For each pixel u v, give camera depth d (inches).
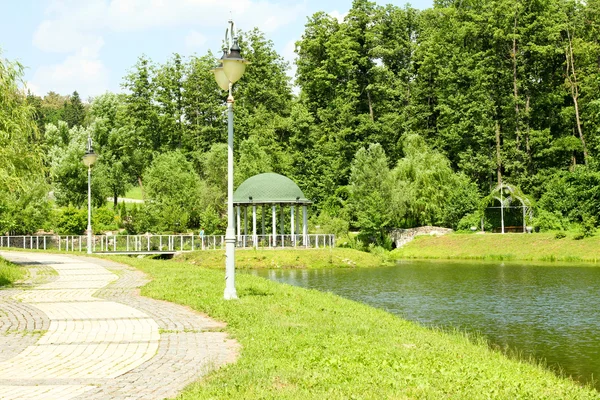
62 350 456.8
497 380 412.5
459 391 369.1
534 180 2913.4
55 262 1433.3
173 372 390.6
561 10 3073.3
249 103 3590.1
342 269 1925.4
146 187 2746.1
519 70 3034.0
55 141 3754.9
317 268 1971.0
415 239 2657.5
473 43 3184.1
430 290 1310.3
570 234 2310.5
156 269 1182.9
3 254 1808.6
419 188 2758.4
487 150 3085.6
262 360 413.7
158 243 2122.3
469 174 3078.2
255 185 2226.9
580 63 3016.7
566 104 3149.6
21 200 2381.9
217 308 637.3
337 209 2942.9
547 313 971.9
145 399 331.6
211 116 3528.5
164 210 2503.7
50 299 748.6
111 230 2886.3
